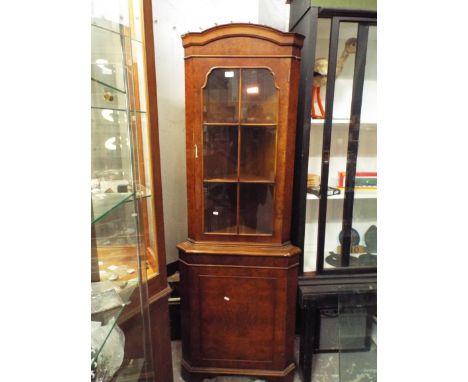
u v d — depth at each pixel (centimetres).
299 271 146
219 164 137
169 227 187
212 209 140
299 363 158
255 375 145
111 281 86
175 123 182
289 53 121
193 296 140
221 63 124
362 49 136
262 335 142
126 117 86
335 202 168
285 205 134
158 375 116
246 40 121
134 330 90
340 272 148
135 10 99
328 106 136
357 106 144
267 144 135
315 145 166
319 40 153
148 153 107
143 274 93
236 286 138
